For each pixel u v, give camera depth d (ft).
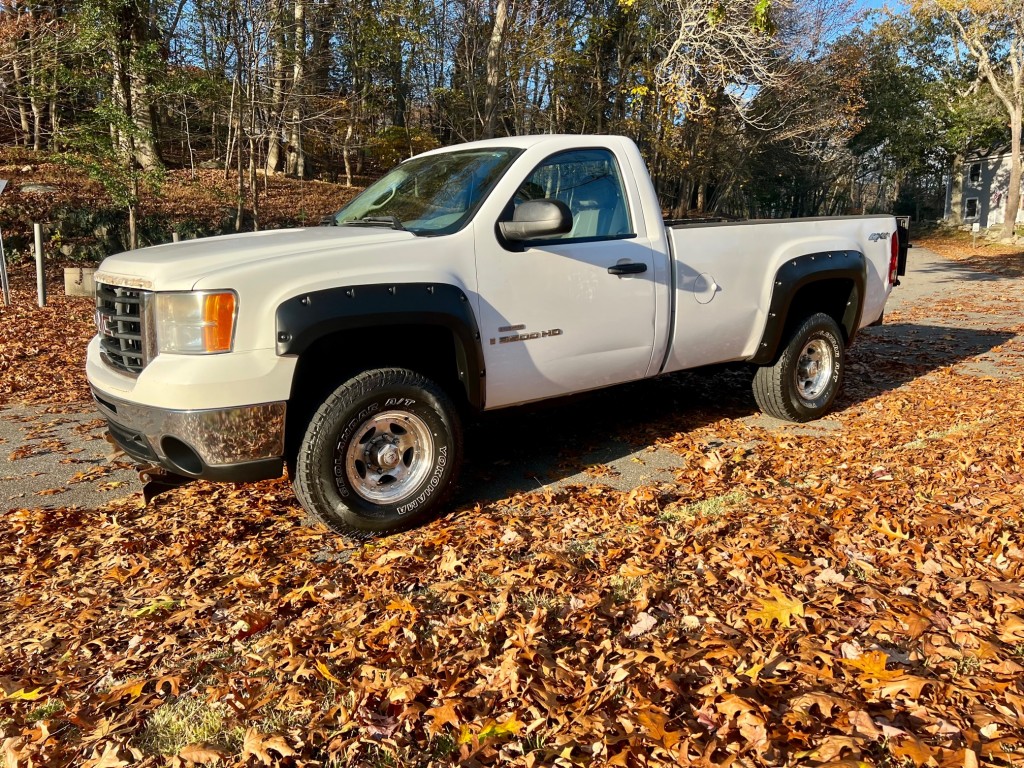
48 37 51.34
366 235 13.15
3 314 34.12
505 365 13.70
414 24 62.18
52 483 15.53
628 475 15.69
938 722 7.15
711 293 16.81
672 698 7.67
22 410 21.24
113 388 12.22
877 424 18.92
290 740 7.36
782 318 18.04
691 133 87.25
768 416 19.95
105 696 8.29
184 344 11.20
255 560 11.74
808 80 89.76
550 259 14.12
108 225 52.16
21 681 8.66
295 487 12.16
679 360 16.72
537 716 7.49
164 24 50.75
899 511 12.62
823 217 19.56
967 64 128.26
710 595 10.01
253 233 14.55
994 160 152.66
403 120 94.63
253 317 11.20
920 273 73.61
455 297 12.63
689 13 55.31
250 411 11.21
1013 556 10.71
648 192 15.88
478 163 14.76
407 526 12.77
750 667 8.16
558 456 17.02
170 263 11.62
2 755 7.41
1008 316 40.91
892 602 9.45
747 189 135.85
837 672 8.08
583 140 15.17
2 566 11.84
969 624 8.97
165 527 13.14
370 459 12.43
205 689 8.47
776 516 12.67
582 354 14.82
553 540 12.18
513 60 65.82
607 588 10.39
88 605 10.47
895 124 140.05
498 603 9.92
